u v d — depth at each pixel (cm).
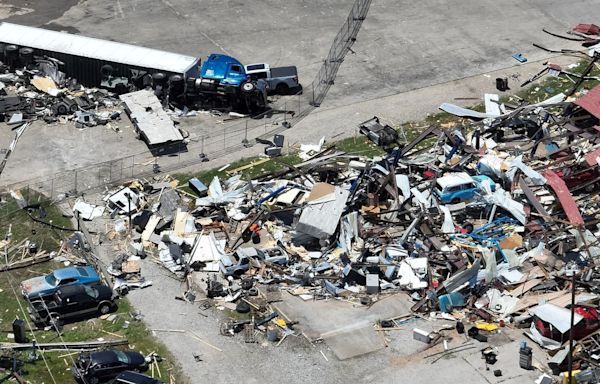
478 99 14762
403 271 10912
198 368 9706
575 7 17550
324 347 10025
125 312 10400
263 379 9612
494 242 11388
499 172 12406
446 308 10494
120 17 16925
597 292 10688
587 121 13675
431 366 9800
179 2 17475
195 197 12269
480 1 17738
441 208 11812
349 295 10756
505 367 9769
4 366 9556
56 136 13525
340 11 17325
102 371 9288
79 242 11338
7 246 11338
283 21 16950
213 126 13925
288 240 11512
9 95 14338
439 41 16362
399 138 13688
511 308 10494
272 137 13675
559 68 15475
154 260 11188
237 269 10894
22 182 12512
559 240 11350
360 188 12112
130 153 13212
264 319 10331
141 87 14462
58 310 10100
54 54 14688
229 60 14412
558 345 9925
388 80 15225
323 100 14650
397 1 17675
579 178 12369
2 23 15350
